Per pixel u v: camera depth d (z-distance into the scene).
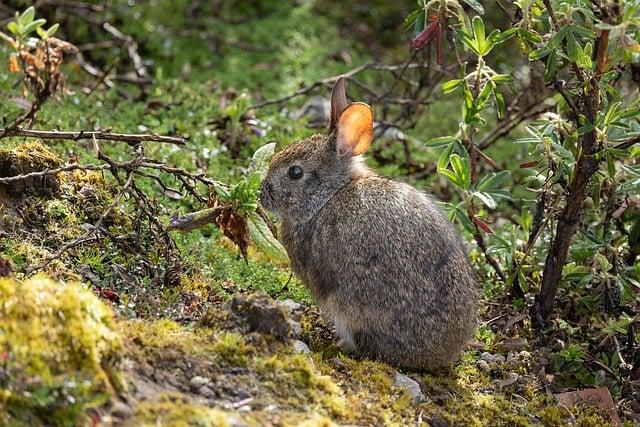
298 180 10.83
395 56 18.42
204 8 19.03
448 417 8.71
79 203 10.47
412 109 15.03
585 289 11.29
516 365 10.15
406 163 14.59
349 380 8.80
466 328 9.63
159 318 8.85
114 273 9.55
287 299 10.53
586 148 10.06
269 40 18.25
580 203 10.31
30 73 9.63
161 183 10.20
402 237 9.57
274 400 7.80
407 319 9.45
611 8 9.43
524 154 15.22
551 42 9.61
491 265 11.54
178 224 9.55
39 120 12.51
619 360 10.38
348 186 10.43
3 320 6.93
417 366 9.64
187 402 7.34
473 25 10.21
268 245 9.41
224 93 15.45
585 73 9.95
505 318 11.05
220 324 8.51
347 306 9.66
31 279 8.06
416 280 9.45
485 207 13.77
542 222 10.95
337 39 18.62
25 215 9.93
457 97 16.89
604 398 9.65
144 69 16.16
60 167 10.10
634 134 10.10
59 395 6.70
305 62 17.56
